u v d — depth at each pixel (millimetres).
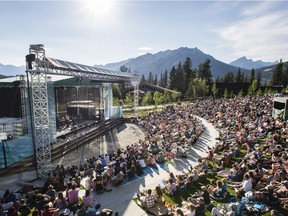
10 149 19750
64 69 22078
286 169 12578
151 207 10812
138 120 44156
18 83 25359
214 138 25719
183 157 19422
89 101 42812
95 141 30828
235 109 37031
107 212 9961
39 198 11398
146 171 16609
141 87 87688
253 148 18375
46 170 18969
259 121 25562
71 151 26266
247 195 10617
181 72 97438
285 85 92438
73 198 11484
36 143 19016
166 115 41906
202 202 10297
